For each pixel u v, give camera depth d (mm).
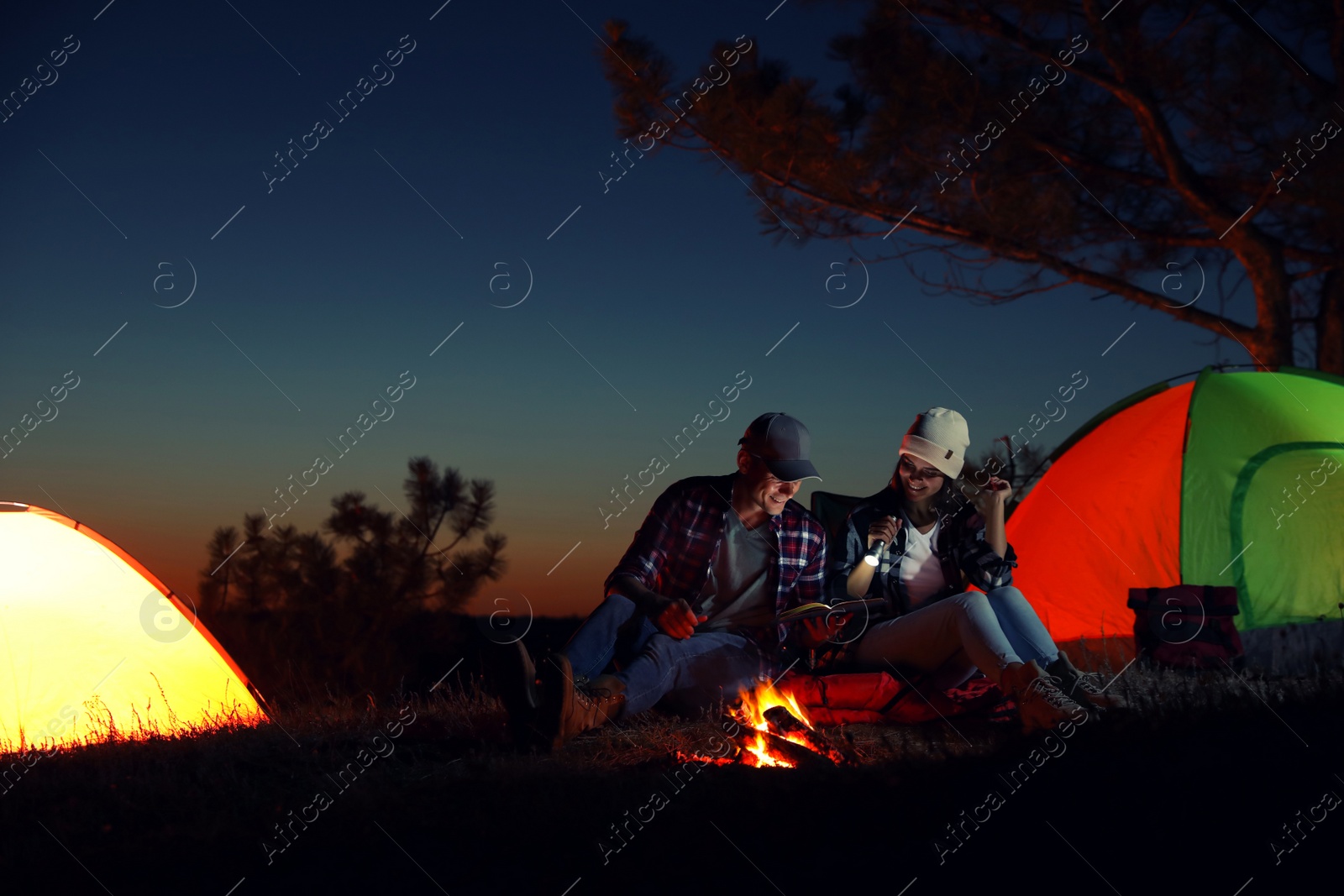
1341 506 6801
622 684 4215
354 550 9289
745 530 4617
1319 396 7422
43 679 5445
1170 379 8094
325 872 2760
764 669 4488
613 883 2664
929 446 4652
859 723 4434
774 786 3301
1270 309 10508
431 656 8633
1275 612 6688
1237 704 4082
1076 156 11516
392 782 3623
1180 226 11297
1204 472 7188
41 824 3213
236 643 8492
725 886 2633
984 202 11102
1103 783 3180
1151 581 7234
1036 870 2680
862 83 11539
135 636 5824
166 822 3246
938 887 2613
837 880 2658
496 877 2719
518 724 3980
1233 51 9922
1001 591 4453
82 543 5957
